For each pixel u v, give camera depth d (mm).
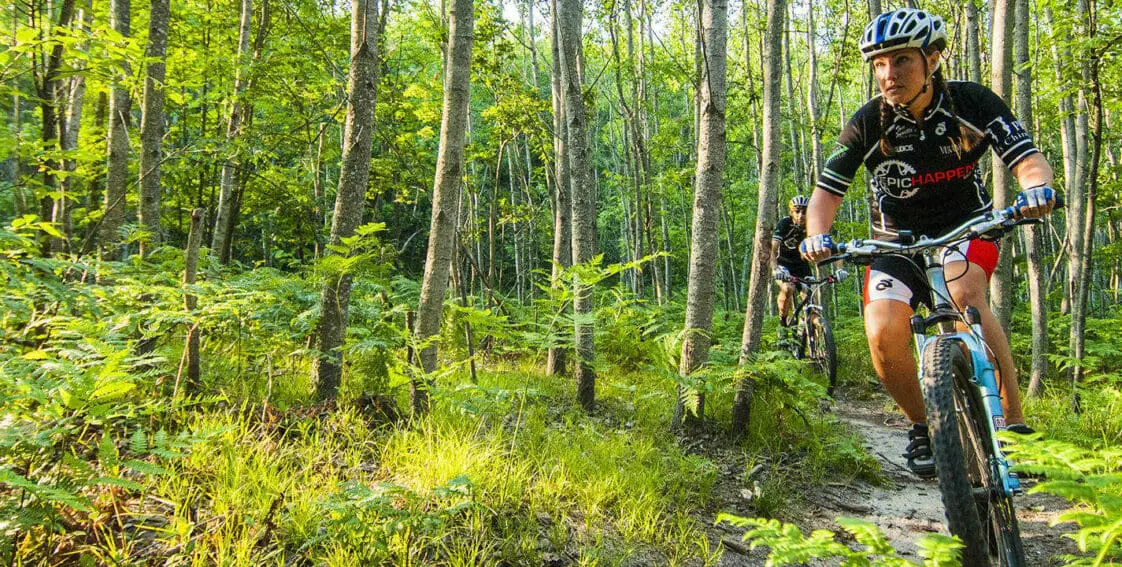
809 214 2953
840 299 19250
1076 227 7426
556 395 5688
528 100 10031
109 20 6809
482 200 14555
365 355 4059
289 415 3713
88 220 7523
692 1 12844
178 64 8781
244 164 9695
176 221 12164
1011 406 2580
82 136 8195
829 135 12594
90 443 2906
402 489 2580
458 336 6551
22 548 2184
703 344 4969
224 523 2518
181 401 3107
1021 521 3705
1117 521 1190
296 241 11906
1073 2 6215
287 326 4152
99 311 3045
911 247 2438
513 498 3072
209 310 3635
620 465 3852
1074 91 6250
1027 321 11641
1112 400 5359
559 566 2723
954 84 2689
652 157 14500
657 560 2945
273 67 8711
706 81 4875
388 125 12578
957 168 2754
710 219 4930
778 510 3705
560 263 7535
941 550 1391
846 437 5137
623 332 7555
